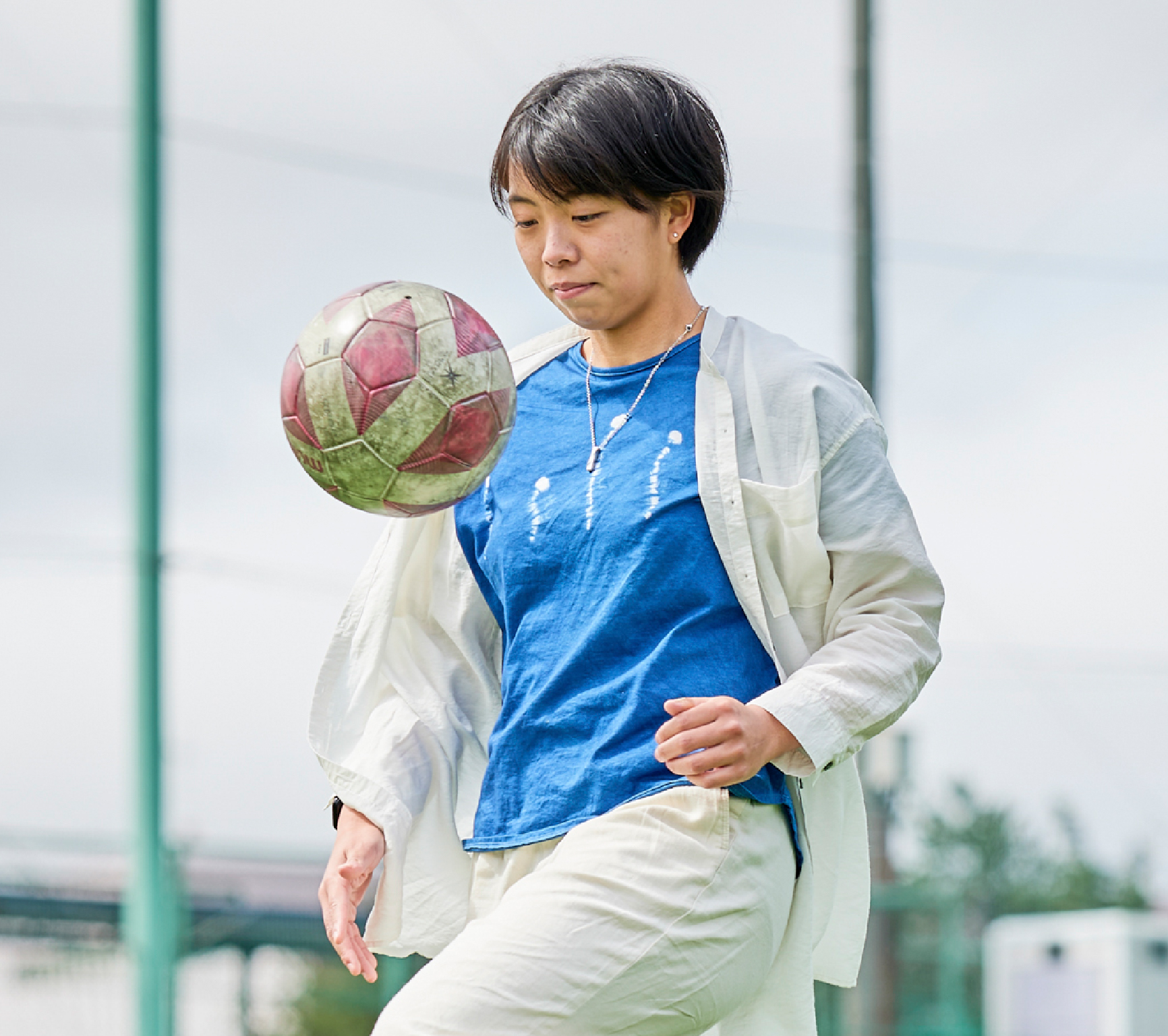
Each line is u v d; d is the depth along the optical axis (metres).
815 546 5.57
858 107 19.83
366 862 5.77
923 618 5.61
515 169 5.61
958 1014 29.61
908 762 22.64
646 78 5.67
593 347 6.08
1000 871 49.56
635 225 5.61
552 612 5.70
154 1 17.16
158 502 16.95
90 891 21.33
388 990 23.80
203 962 23.62
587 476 5.74
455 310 5.32
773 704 5.23
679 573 5.54
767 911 5.41
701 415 5.69
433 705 6.11
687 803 5.32
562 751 5.59
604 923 5.18
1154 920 39.59
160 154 17.16
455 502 5.45
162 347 17.05
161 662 16.94
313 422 5.29
